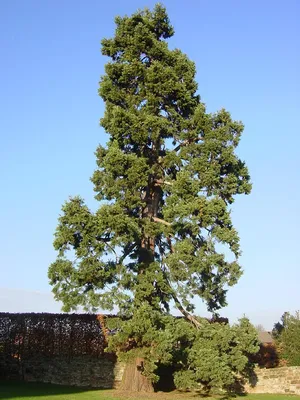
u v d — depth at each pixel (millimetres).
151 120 22922
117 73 24625
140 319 19359
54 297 20641
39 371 24578
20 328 25000
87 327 25188
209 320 24016
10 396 17703
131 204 22047
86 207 20703
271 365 27344
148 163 23891
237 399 20984
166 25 25688
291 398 21672
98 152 23781
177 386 21578
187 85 24812
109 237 20812
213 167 23438
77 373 24500
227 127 23891
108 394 20000
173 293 22297
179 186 22281
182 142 24281
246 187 24266
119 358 19922
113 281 21016
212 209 21906
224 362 21156
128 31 25078
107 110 24172
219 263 22719
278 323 29875
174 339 20031
